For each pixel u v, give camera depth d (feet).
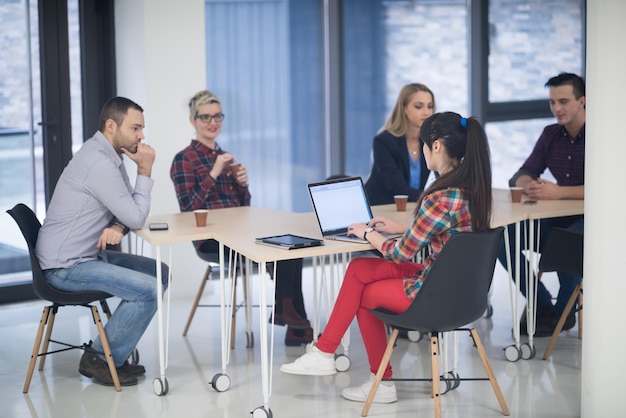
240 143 23.39
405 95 18.44
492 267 12.92
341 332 13.78
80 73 21.02
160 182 20.45
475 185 12.73
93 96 21.17
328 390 14.76
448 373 14.71
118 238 14.88
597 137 11.85
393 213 16.49
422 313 12.53
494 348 16.90
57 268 14.83
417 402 14.16
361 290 13.71
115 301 20.53
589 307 12.17
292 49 23.67
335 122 24.26
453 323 12.65
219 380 14.71
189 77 20.54
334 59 24.03
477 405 14.01
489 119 25.79
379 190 18.67
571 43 26.66
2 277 20.63
